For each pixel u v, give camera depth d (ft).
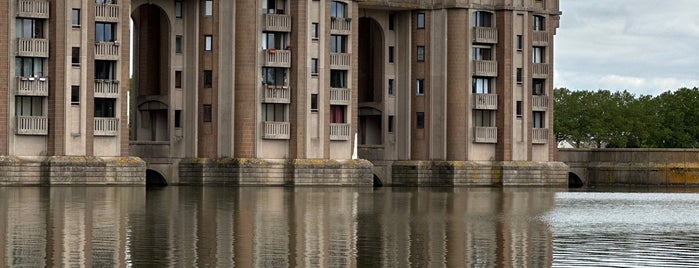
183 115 492.54
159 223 282.56
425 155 537.24
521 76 544.62
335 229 276.62
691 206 382.83
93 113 453.58
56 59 446.60
